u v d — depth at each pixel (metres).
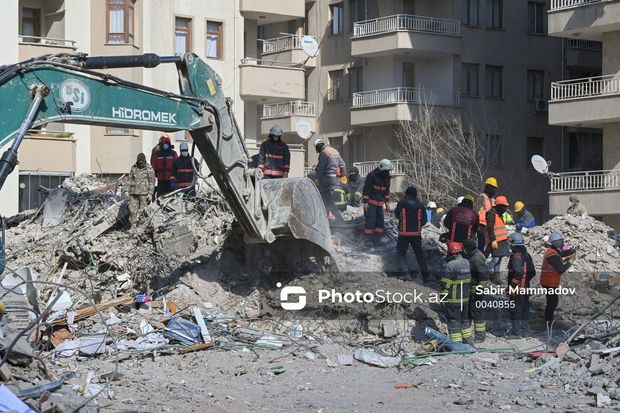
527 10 64.75
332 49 65.62
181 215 26.98
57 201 29.66
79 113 17.95
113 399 16.83
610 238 30.42
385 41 60.28
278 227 23.02
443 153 59.03
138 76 49.31
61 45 46.38
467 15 62.41
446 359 21.62
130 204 27.06
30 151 44.56
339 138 65.25
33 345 19.67
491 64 63.12
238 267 25.11
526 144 64.12
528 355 21.73
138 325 21.77
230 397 17.56
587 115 50.19
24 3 47.53
